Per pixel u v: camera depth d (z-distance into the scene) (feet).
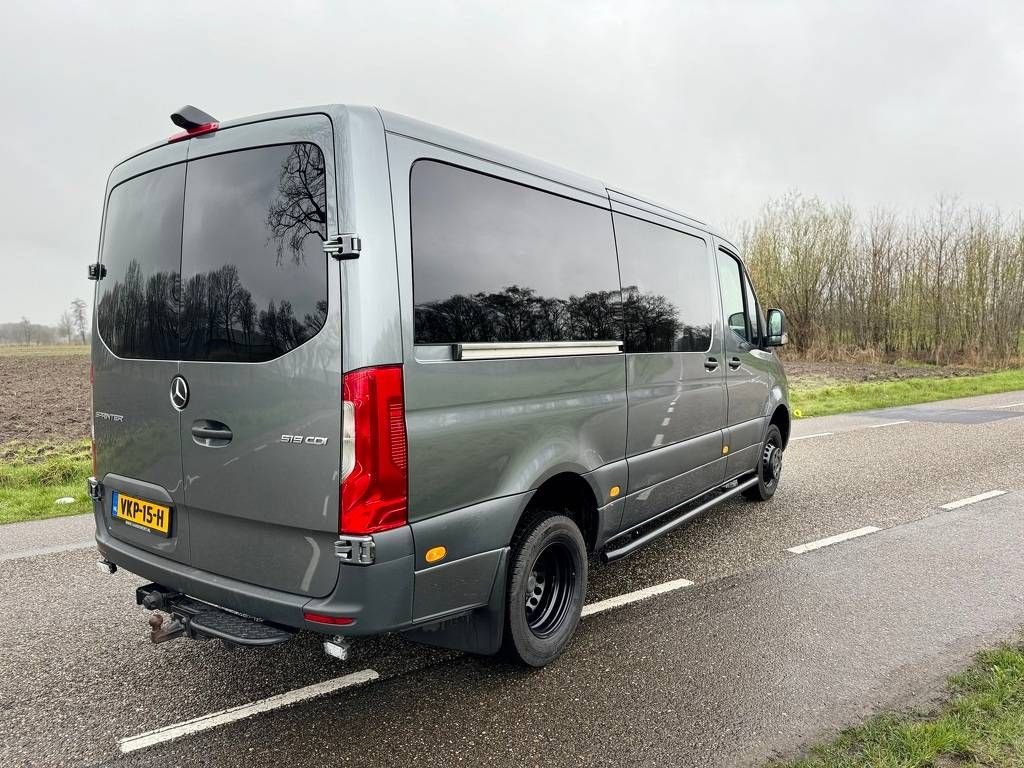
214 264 8.99
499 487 9.61
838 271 101.35
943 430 36.09
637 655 11.16
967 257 92.53
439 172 8.89
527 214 10.39
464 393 8.94
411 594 8.38
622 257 12.78
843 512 20.04
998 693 9.64
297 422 8.12
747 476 19.95
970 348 90.17
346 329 7.76
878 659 10.97
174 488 9.58
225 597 8.97
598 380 11.82
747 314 18.83
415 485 8.26
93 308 11.13
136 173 10.29
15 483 23.99
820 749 8.41
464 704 9.66
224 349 8.82
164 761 8.31
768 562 15.71
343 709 9.52
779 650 11.31
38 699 9.79
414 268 8.35
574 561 11.34
